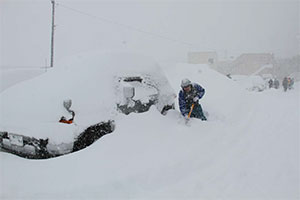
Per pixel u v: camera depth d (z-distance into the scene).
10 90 3.80
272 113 6.07
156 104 4.21
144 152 3.05
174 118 4.25
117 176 2.58
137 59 4.25
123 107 3.62
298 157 3.38
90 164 2.73
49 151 2.86
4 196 2.30
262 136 4.28
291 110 6.42
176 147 3.32
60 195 2.34
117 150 2.98
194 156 3.21
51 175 2.56
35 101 3.24
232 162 3.21
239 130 4.54
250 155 3.45
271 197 2.45
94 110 3.27
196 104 4.61
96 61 3.85
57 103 3.13
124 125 3.41
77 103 3.20
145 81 4.10
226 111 5.80
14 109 3.22
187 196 2.46
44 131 2.86
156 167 2.82
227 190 2.58
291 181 2.75
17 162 2.88
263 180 2.78
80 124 3.05
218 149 3.57
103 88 3.52
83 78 3.51
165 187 2.61
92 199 2.34
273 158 3.36
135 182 2.58
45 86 3.56
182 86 4.16
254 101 7.65
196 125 4.21
